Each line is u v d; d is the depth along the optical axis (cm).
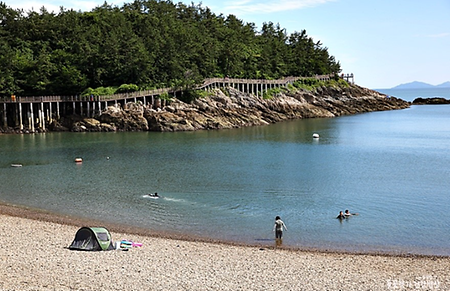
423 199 4578
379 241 3359
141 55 11362
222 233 3544
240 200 4550
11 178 5588
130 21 13900
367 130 11069
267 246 3238
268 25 19925
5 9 12762
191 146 8225
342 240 3378
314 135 9519
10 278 2420
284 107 13862
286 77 15925
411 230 3622
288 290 2373
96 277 2484
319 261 2883
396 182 5347
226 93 12619
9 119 10719
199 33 14688
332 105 15900
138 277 2508
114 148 7975
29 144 8494
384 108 18075
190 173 5856
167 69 12112
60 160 6819
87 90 10906
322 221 3862
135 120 10594
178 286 2398
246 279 2523
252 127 11581
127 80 11519
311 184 5259
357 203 4444
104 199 4575
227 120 11538
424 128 11662
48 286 2330
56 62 11250
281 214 4075
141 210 4184
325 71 17938
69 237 3322
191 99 11606
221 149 7894
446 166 6359
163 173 5856
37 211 4144
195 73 11912
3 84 10419
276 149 7944
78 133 10200
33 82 10719
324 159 6962
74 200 4541
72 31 12581
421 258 2986
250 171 5997
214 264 2781
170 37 12794
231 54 13950
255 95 13388
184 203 4431
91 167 6278
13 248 2992
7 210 4169
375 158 7069
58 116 10662
